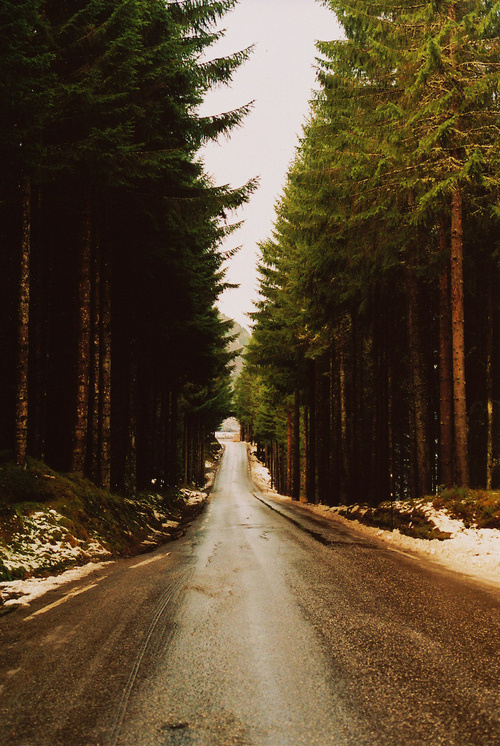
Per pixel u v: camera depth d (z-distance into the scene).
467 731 2.87
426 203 11.59
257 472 80.19
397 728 2.93
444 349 14.60
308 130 15.66
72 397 15.48
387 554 9.55
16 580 7.54
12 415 12.85
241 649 4.29
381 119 13.05
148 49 12.04
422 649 4.18
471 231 14.20
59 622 5.22
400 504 14.53
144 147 13.09
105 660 4.10
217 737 2.87
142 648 4.36
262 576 7.35
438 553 9.92
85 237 13.31
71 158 10.80
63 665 4.01
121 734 2.92
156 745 2.79
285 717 3.09
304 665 3.90
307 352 26.39
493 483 16.42
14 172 8.30
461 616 5.13
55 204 13.76
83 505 11.45
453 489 12.55
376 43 12.16
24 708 3.27
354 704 3.23
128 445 16.95
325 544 11.05
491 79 10.68
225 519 20.17
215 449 99.88
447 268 15.06
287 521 18.14
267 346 27.33
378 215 13.73
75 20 10.42
